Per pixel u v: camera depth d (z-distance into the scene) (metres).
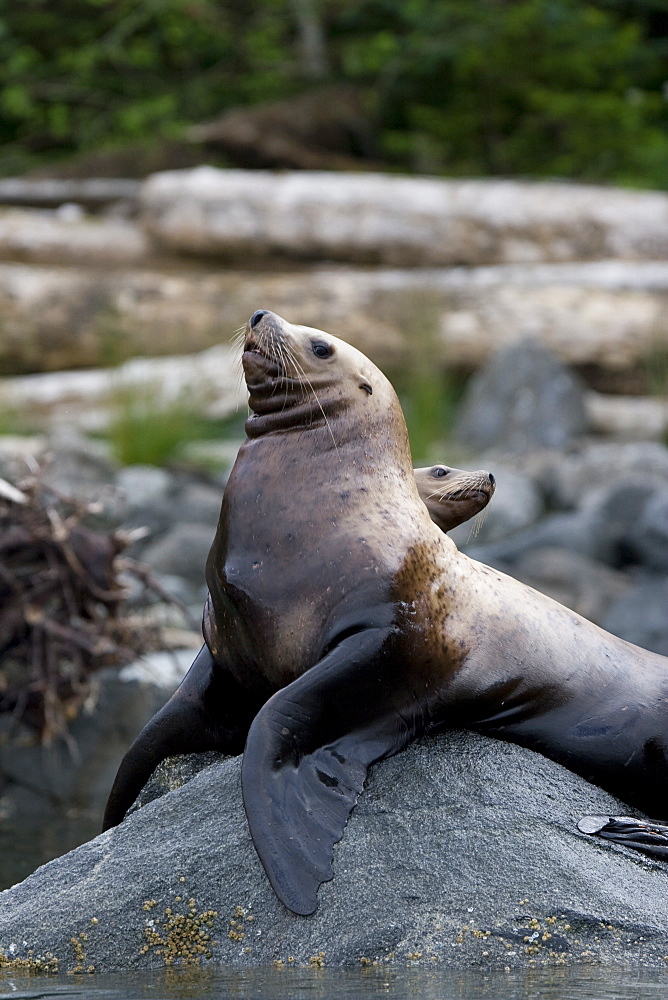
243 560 18.50
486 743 18.91
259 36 106.69
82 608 31.98
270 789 16.62
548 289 67.31
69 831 27.56
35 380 65.50
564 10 97.12
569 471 57.34
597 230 70.31
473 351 66.56
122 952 16.36
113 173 89.94
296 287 67.12
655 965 15.81
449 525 22.80
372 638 17.70
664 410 64.25
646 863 17.53
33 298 66.75
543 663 19.39
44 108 111.62
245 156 90.44
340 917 16.17
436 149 100.00
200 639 37.56
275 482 18.88
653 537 52.50
